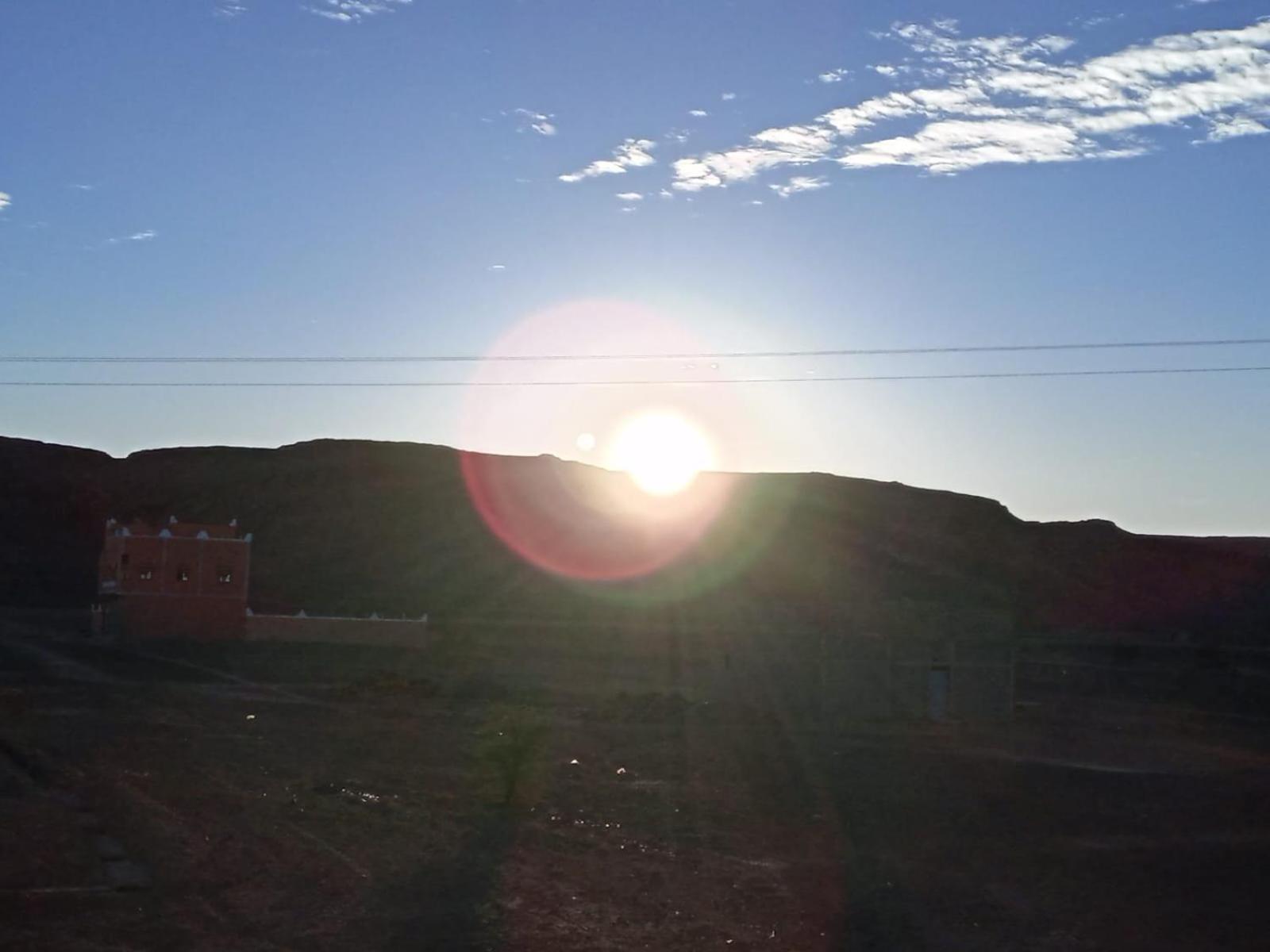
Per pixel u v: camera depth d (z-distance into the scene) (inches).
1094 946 738.2
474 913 721.0
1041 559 4933.6
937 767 1512.1
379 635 3061.0
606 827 1048.8
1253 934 784.3
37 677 2162.9
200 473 5319.9
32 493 4982.8
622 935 690.2
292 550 4662.9
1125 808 1256.8
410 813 1056.2
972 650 2065.7
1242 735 2032.5
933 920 780.6
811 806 1213.1
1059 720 2133.4
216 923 665.6
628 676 2721.5
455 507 5000.0
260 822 968.3
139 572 2972.4
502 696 2223.2
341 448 5438.0
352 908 716.0
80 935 618.2
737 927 730.2
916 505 5216.5
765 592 4340.6
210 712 1802.4
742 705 2135.8
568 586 4357.8
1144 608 4650.6
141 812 971.3
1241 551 5059.1
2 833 830.5
